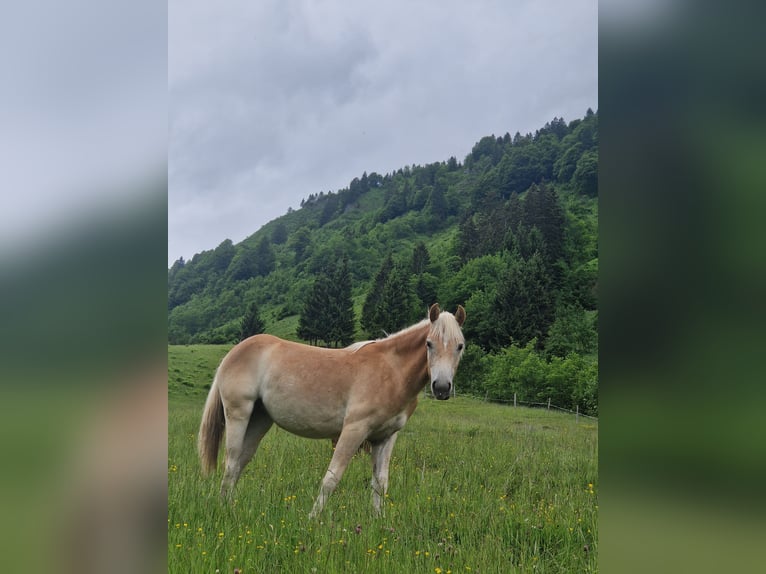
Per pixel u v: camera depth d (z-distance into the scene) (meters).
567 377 27.89
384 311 53.53
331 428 4.71
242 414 4.77
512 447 7.30
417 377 4.55
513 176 70.38
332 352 4.80
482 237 55.25
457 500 3.96
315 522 3.34
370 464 5.77
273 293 73.75
